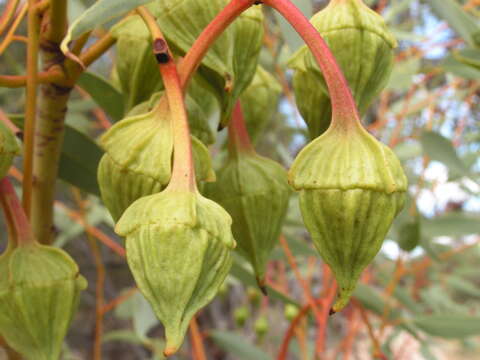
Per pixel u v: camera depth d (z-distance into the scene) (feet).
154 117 0.44
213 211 0.40
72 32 0.40
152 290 0.39
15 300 0.48
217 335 1.13
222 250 0.40
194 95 0.59
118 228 0.40
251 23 0.48
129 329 2.01
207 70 0.48
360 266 0.42
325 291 1.09
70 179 0.71
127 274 2.01
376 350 0.92
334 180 0.41
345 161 0.41
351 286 0.42
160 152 0.43
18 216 0.50
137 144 0.43
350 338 1.21
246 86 0.49
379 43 0.48
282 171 0.55
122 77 0.55
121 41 0.54
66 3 0.51
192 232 0.39
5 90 1.30
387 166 0.40
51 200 0.61
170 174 0.42
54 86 0.57
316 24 0.49
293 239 1.00
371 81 0.49
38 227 0.60
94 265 1.82
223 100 0.48
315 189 0.41
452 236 1.14
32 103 0.50
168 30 0.48
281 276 1.32
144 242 0.39
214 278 0.40
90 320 2.05
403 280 1.66
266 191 0.53
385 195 0.41
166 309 0.38
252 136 0.64
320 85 0.48
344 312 1.37
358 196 0.40
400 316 1.04
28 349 0.49
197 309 0.39
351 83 0.48
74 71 0.55
